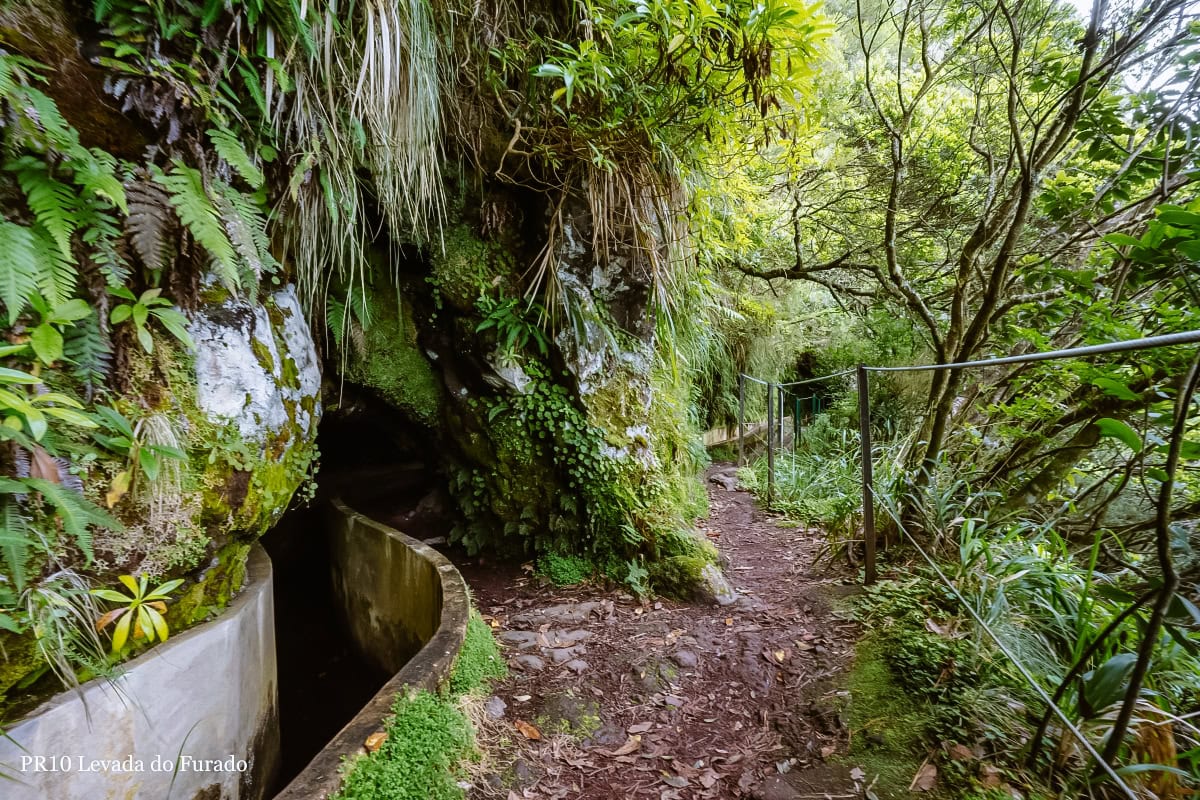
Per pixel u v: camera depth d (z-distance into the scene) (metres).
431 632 2.98
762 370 8.55
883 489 3.86
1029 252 4.27
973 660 2.36
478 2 3.29
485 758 2.18
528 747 2.31
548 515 4.27
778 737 2.38
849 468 5.69
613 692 2.73
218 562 2.28
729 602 3.64
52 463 1.58
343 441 5.30
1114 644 2.03
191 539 2.05
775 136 4.82
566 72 2.98
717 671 2.89
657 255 4.29
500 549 4.42
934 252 6.05
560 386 4.22
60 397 1.48
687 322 5.40
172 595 2.08
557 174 3.97
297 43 2.26
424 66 2.79
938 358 4.07
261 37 2.14
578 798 2.08
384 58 2.40
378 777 1.75
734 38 3.31
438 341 4.25
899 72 4.20
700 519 5.18
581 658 3.00
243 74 2.06
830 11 6.13
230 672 2.27
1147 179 3.28
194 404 2.06
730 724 2.51
